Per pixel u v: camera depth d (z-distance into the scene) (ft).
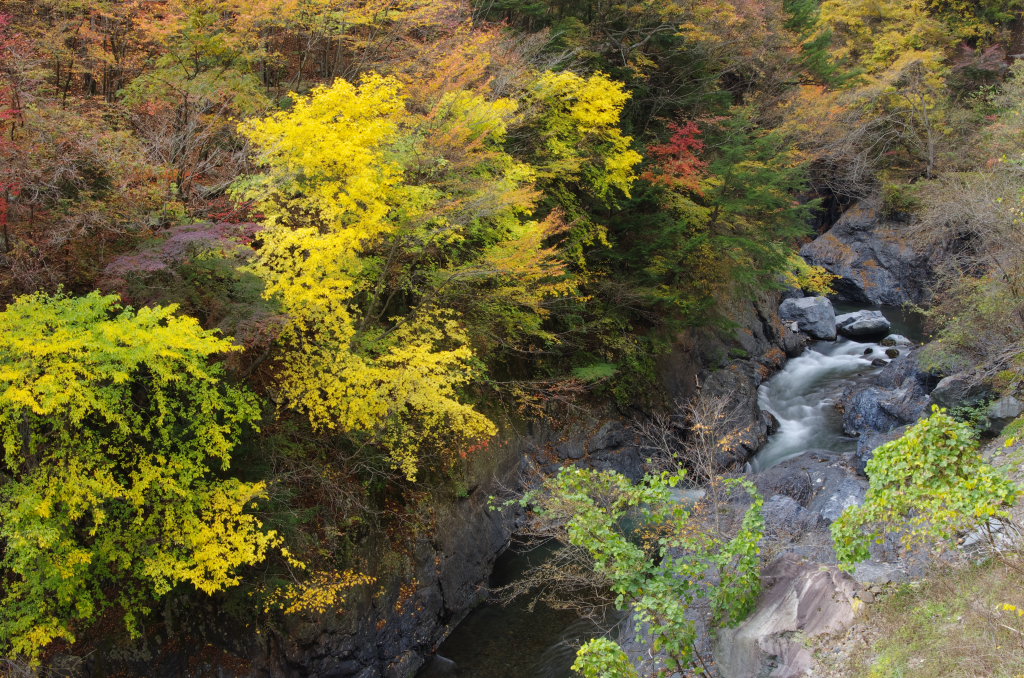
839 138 98.48
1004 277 46.93
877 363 78.18
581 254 53.62
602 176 51.96
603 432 57.52
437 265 43.60
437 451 43.60
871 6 114.11
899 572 29.71
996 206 46.75
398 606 38.47
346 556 36.99
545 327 57.06
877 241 103.71
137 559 29.32
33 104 31.50
